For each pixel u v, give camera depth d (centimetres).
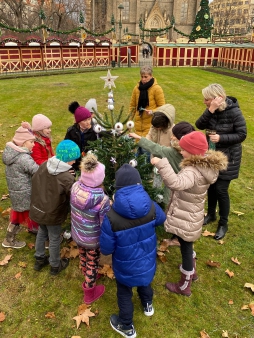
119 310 269
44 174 273
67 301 285
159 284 307
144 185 325
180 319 267
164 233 381
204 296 292
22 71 2384
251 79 1814
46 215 275
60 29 4153
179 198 264
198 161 245
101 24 5481
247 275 319
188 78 1878
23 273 317
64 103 1122
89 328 258
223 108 322
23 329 256
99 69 2570
